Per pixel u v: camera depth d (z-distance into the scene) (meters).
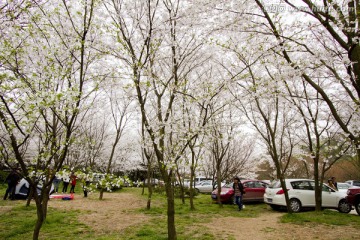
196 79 8.83
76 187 20.75
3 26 4.43
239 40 6.36
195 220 8.44
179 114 7.44
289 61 4.87
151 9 5.99
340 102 7.68
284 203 10.40
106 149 22.27
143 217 8.61
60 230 6.62
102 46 5.68
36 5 4.60
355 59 3.97
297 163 22.62
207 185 21.27
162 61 7.27
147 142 6.18
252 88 6.10
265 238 6.33
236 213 10.18
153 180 20.61
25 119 3.68
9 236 6.03
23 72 4.53
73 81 4.33
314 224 7.73
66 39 5.07
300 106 9.06
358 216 8.85
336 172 29.78
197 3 5.35
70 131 4.20
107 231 6.67
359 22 3.90
